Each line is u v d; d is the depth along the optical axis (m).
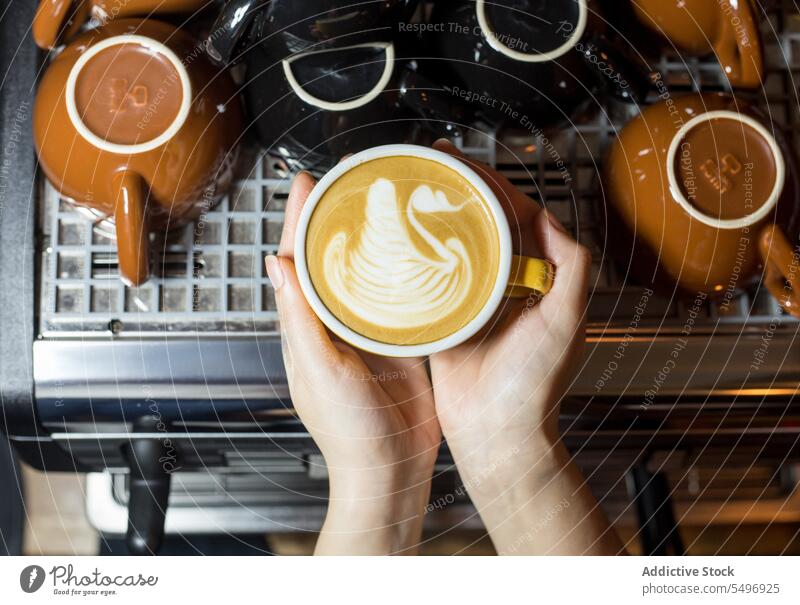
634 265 0.44
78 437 0.46
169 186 0.40
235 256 0.45
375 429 0.45
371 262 0.39
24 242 0.44
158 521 0.47
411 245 0.39
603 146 0.46
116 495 0.65
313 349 0.42
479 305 0.39
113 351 0.44
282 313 0.42
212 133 0.40
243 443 0.48
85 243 0.45
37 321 0.44
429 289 0.39
